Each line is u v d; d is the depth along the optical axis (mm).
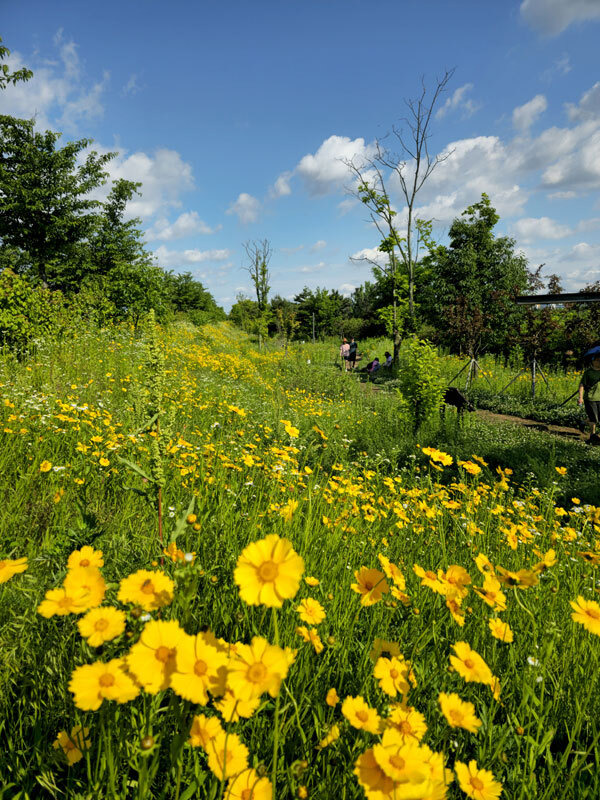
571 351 15594
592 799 1165
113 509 2562
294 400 9906
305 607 1251
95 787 919
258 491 2934
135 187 25062
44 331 8859
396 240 20078
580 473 5652
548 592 1897
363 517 2904
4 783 1056
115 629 798
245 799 757
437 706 1135
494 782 903
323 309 48531
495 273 27562
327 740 989
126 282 17719
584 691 1483
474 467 2779
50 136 21516
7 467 2961
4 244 21438
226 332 36750
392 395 13430
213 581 1498
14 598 1388
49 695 1229
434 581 1271
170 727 1114
